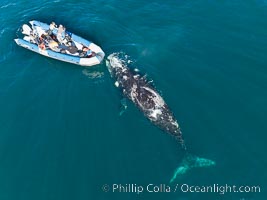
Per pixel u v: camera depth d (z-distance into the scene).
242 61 55.97
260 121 49.59
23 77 56.62
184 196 43.84
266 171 45.44
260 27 60.59
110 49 58.78
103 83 54.34
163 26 61.62
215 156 46.56
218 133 48.53
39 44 59.12
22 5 67.44
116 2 66.06
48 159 47.94
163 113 49.50
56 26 60.81
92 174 46.12
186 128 48.84
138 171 45.91
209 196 43.72
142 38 59.94
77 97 53.25
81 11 65.19
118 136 48.78
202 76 54.28
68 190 45.31
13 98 54.31
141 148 47.50
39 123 51.25
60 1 67.31
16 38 61.84
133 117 49.97
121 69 54.91
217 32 60.28
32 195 45.47
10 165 48.12
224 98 51.81
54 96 53.84
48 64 58.16
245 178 44.94
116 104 51.66
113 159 47.03
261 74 54.28
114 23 62.66
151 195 44.12
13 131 51.00
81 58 57.00
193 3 65.12
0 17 65.62
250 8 63.69
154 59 56.56
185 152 46.88
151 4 65.25
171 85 53.09
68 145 48.78
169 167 45.88
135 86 52.22
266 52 56.88
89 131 49.66
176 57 56.78
